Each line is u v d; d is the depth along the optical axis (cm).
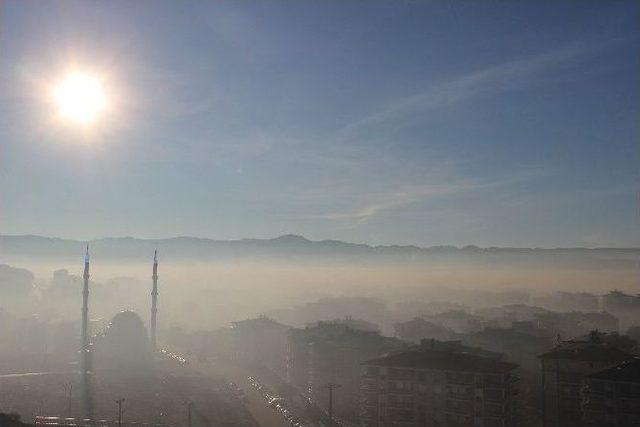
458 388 15438
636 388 13762
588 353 16950
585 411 14350
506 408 15175
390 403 16075
